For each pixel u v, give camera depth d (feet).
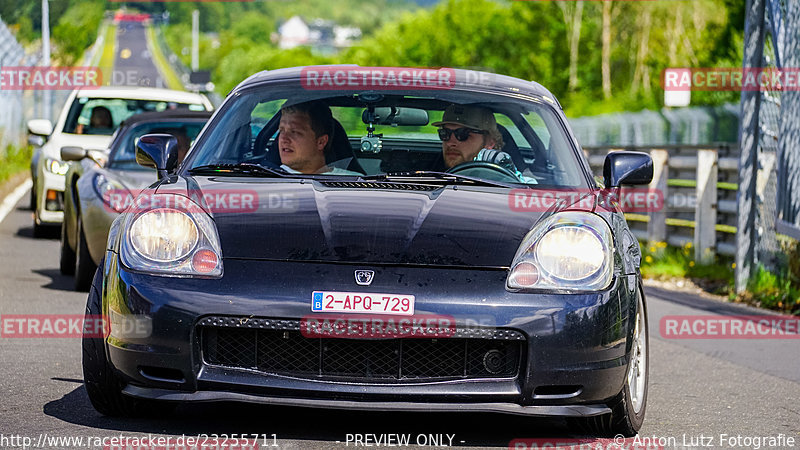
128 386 43.16
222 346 41.91
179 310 41.37
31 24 339.98
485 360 41.83
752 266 97.76
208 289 41.47
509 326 41.24
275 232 43.24
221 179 48.29
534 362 41.45
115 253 43.98
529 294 41.91
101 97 129.49
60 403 48.11
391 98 53.93
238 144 52.65
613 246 44.45
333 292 41.06
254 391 41.47
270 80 56.03
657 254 123.24
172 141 51.67
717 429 48.60
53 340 64.18
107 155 86.84
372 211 44.88
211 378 41.55
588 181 51.19
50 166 122.42
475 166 51.57
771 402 55.31
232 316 41.19
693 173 127.03
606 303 42.45
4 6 327.67
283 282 41.39
